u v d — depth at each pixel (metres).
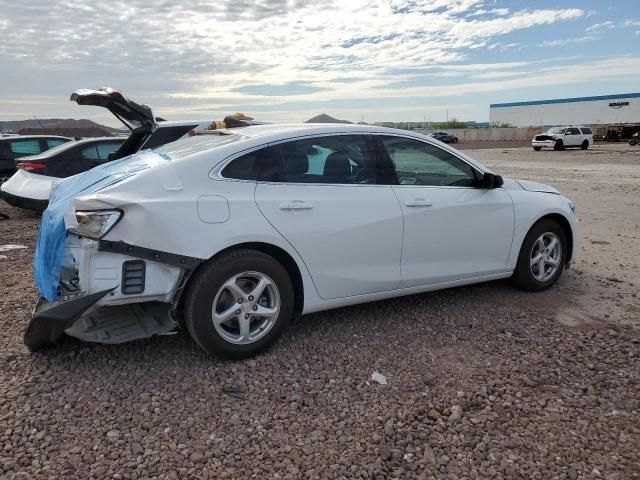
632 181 16.42
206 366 3.76
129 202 3.35
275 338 3.92
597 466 2.76
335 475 2.69
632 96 67.38
